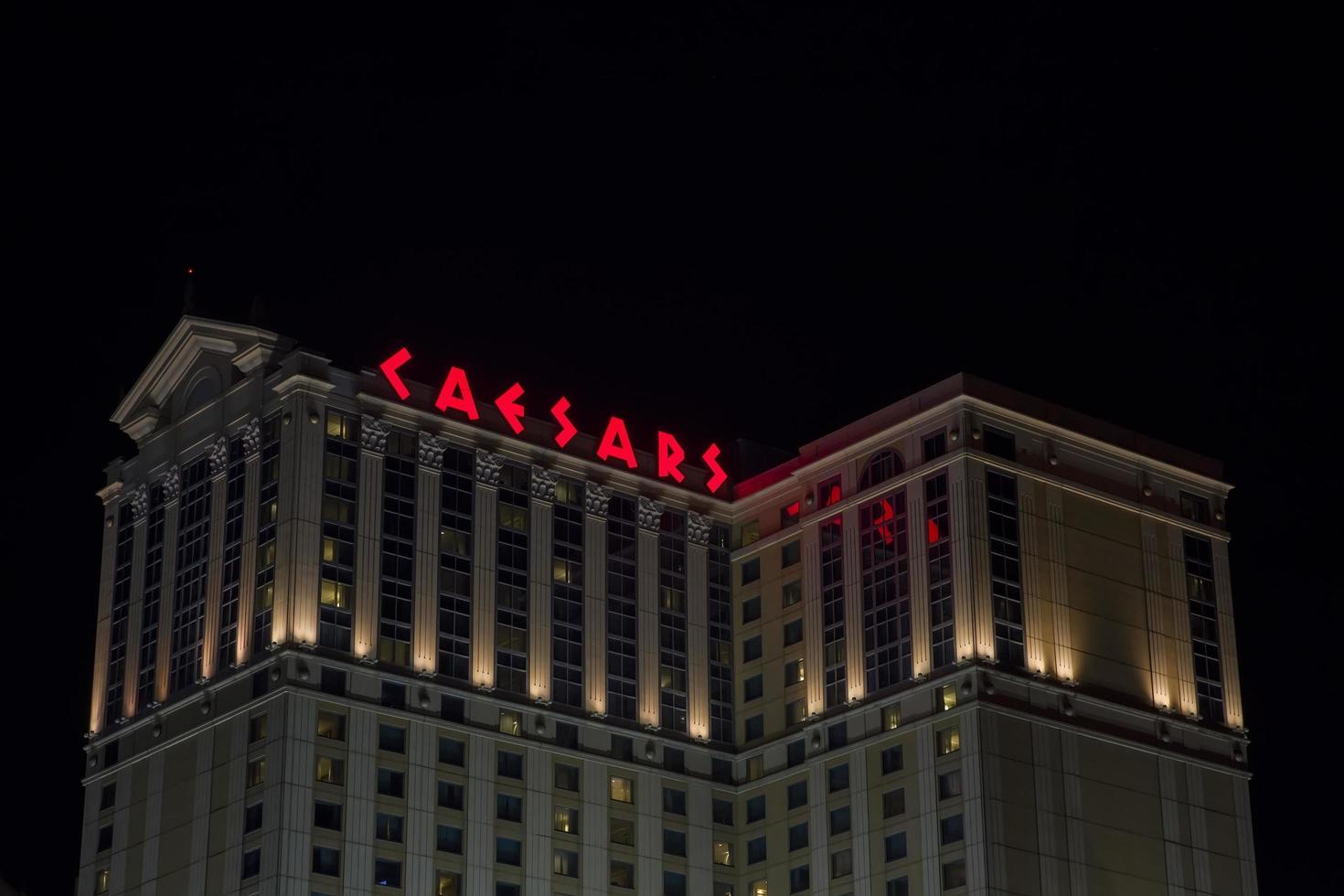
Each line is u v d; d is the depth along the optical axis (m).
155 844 162.12
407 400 169.00
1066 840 160.50
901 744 164.88
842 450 177.25
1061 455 173.12
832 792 169.00
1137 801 166.00
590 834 166.88
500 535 170.88
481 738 163.75
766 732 176.38
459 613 166.12
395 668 160.88
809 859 169.00
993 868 156.00
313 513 161.38
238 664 160.62
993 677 161.88
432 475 168.50
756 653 179.75
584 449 178.50
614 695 172.62
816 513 178.25
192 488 172.25
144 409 179.00
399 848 156.62
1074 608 168.75
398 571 164.00
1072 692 165.38
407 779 158.75
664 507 181.88
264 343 169.38
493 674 166.25
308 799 153.75
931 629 165.62
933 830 160.25
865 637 170.75
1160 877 164.75
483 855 160.50
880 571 171.38
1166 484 179.62
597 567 175.75
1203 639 176.25
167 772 163.88
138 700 169.62
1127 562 173.88
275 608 158.88
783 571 179.88
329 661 158.00
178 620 168.75
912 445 172.12
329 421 165.00
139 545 176.00
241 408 169.25
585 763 168.75
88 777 171.25
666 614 178.38
